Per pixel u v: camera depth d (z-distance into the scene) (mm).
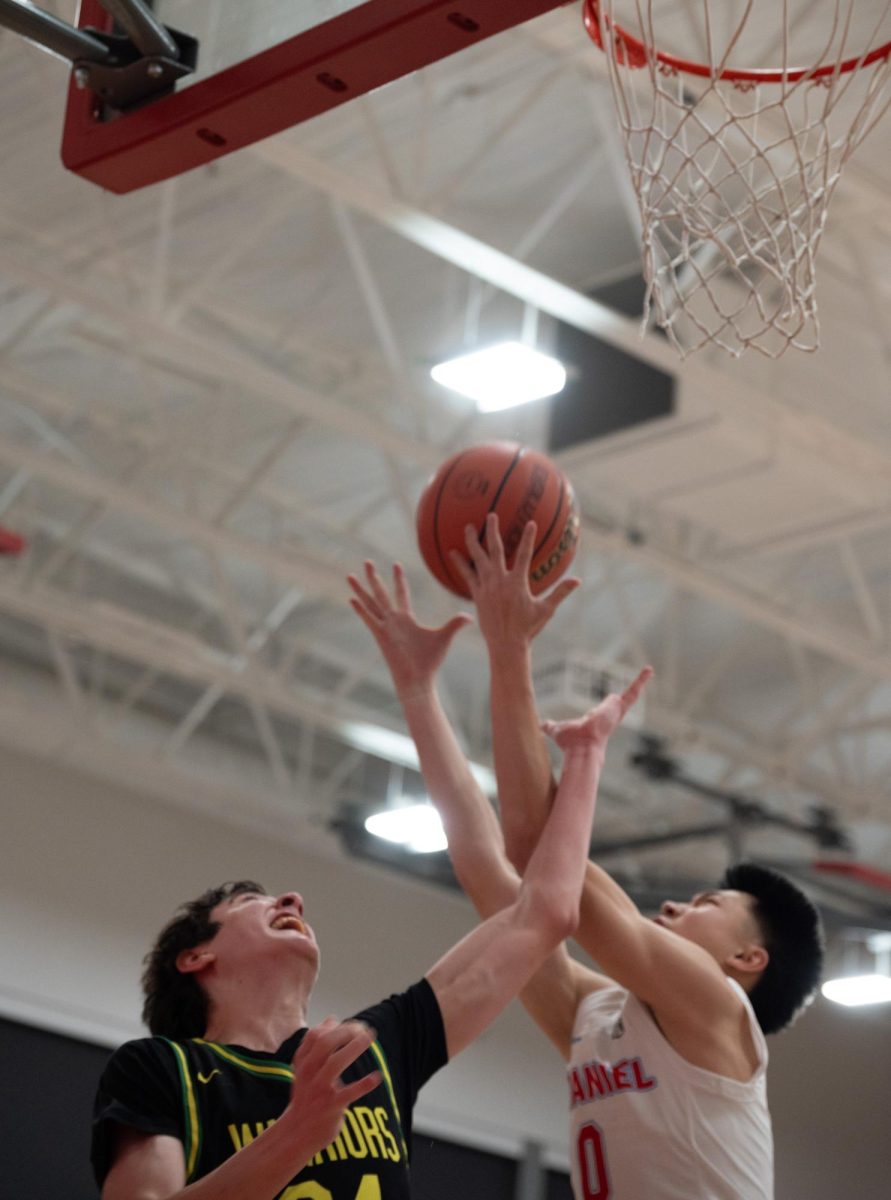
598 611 10828
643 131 3307
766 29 5762
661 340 7160
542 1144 11305
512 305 8398
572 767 2689
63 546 9789
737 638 10531
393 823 10383
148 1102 2158
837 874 9844
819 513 8336
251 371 7820
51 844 10641
